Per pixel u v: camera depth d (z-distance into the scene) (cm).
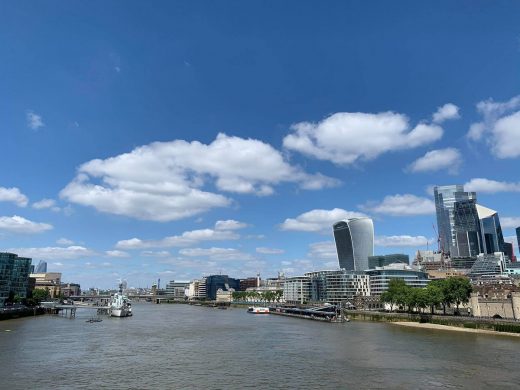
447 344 15450
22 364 12031
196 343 16888
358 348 14900
